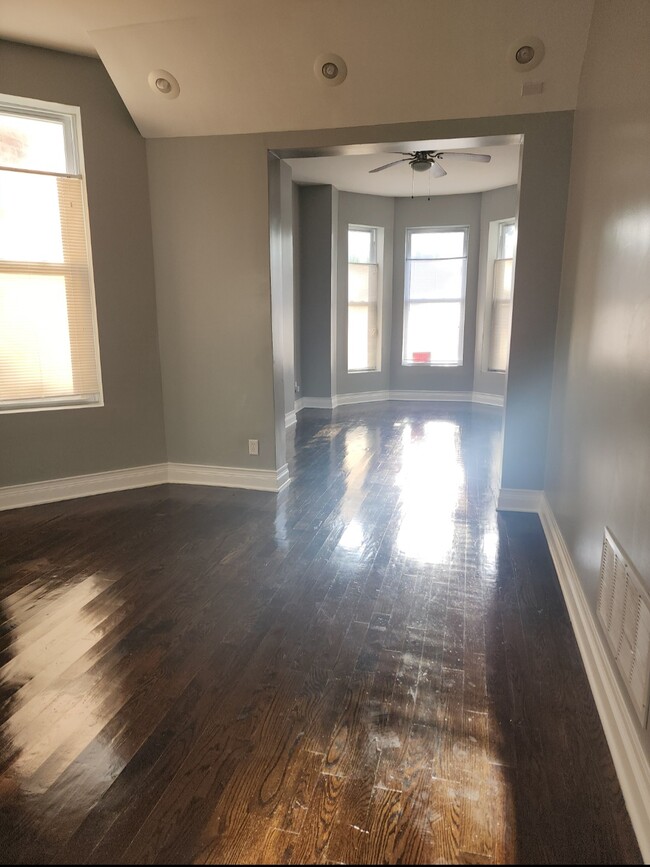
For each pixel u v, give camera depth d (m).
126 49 3.29
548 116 3.22
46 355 3.81
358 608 2.50
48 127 3.65
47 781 1.57
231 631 2.32
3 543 3.22
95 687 1.97
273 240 3.88
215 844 1.38
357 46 3.06
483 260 7.77
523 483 3.73
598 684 1.88
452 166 6.26
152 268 4.04
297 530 3.41
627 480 1.71
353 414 7.35
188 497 4.02
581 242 2.80
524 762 1.63
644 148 1.75
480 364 8.12
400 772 1.59
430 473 4.64
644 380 1.59
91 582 2.75
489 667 2.08
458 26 2.89
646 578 1.49
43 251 3.71
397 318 8.34
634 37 1.94
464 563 2.96
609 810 1.47
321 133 3.56
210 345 4.08
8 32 3.28
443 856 1.34
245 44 3.15
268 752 1.67
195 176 3.83
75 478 4.00
